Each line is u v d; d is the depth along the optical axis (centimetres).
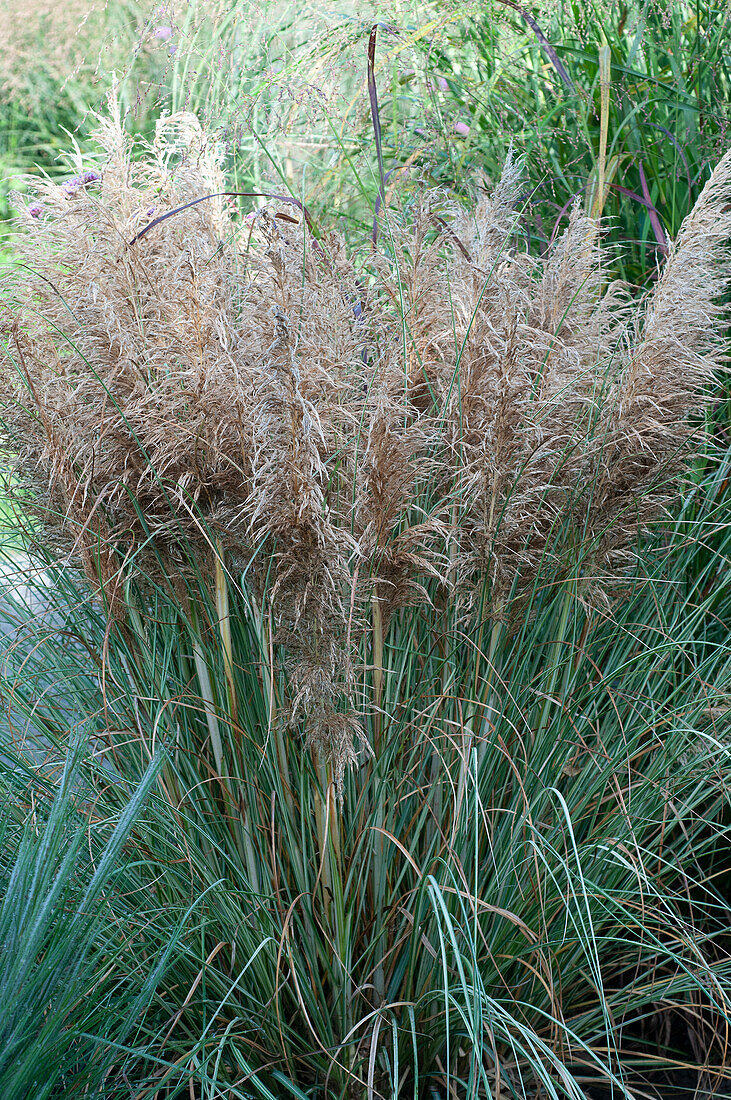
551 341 154
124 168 151
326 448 129
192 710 162
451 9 236
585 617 170
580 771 166
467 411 148
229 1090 146
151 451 147
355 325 149
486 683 156
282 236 153
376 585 146
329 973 155
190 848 153
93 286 142
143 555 154
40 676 176
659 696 181
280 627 144
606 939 158
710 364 156
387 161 237
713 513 181
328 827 146
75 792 156
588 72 229
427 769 163
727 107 214
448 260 160
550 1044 161
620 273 210
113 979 151
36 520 163
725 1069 158
